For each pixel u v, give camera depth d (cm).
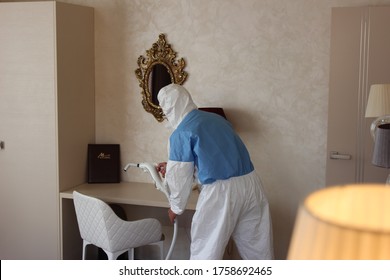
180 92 314
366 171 345
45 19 370
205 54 382
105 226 322
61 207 382
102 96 415
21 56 378
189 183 306
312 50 357
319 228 77
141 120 407
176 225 334
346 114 347
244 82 374
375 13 335
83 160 408
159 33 393
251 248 318
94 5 409
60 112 376
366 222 81
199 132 299
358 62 341
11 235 397
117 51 407
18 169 388
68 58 382
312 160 365
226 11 374
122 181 418
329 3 351
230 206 298
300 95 363
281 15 362
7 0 414
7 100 385
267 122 372
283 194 374
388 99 303
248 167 311
